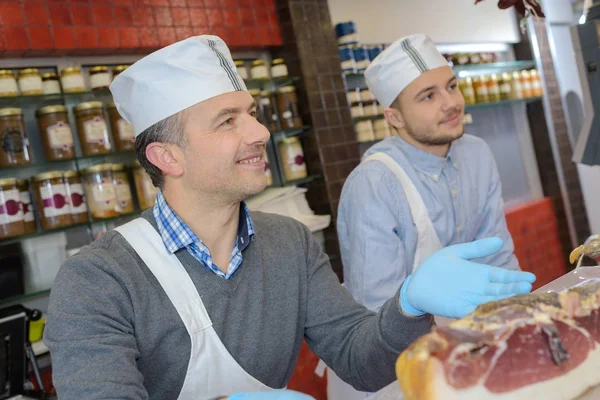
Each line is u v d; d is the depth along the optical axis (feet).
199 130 3.75
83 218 8.11
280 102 10.20
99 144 8.25
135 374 3.23
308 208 10.16
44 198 7.86
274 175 10.51
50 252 7.99
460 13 13.44
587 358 2.37
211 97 3.76
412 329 3.26
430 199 6.15
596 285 2.58
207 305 3.78
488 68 13.47
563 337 2.34
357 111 10.93
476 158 6.68
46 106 8.04
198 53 3.80
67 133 8.05
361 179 6.01
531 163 14.40
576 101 14.92
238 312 3.87
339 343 4.03
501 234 6.70
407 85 6.14
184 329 3.69
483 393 2.19
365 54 11.07
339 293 4.25
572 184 14.42
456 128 6.12
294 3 10.23
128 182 8.52
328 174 10.26
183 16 9.34
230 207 3.84
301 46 10.22
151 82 3.83
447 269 2.81
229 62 3.94
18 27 7.89
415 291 2.85
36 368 6.23
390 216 5.85
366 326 3.82
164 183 3.94
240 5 10.00
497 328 2.29
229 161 3.72
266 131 3.84
